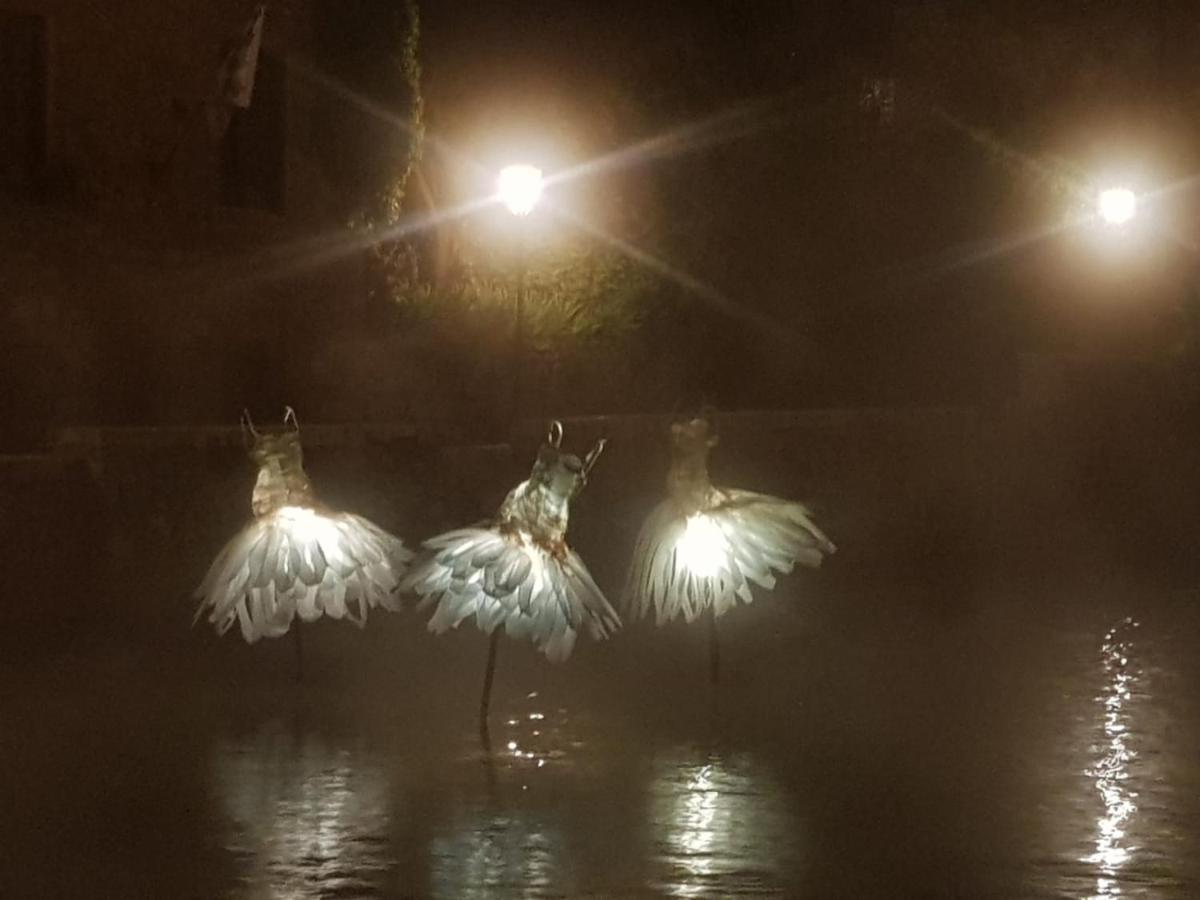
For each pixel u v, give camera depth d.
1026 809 9.02
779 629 14.31
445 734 10.54
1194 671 12.70
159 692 11.61
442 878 7.84
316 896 7.60
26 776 9.54
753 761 9.98
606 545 18.55
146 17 20.88
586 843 8.37
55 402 17.75
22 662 12.52
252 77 20.75
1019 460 24.11
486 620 10.52
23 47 20.02
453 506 18.45
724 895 7.63
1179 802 9.16
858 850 8.28
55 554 15.01
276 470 11.21
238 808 8.94
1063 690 12.01
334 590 11.09
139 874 7.87
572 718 10.98
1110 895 7.68
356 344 22.12
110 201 20.23
